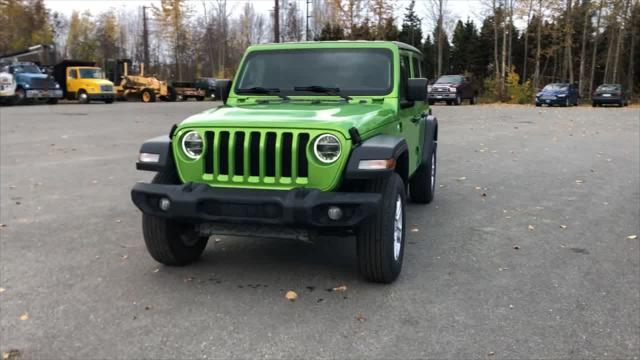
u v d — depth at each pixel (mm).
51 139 15289
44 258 5473
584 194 8438
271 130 4359
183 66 63656
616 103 36125
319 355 3564
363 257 4559
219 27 65875
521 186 9078
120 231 6438
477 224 6758
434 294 4551
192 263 5336
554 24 48906
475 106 35781
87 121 21141
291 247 5820
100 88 36281
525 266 5234
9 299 4473
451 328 3932
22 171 10359
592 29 50500
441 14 50844
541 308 4273
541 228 6566
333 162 4262
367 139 4539
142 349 3660
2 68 33781
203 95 43938
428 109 8055
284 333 3869
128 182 9344
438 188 8953
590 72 54031
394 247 4648
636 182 9359
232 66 64500
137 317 4141
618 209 7477
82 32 68062
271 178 4367
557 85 37469
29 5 54281
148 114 25312
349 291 4617
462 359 3506
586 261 5379
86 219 6965
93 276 4988
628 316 4133
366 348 3650
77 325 4012
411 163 6332
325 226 4199
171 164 4660
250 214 4254
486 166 11094
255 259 5445
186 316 4152
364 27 48312
